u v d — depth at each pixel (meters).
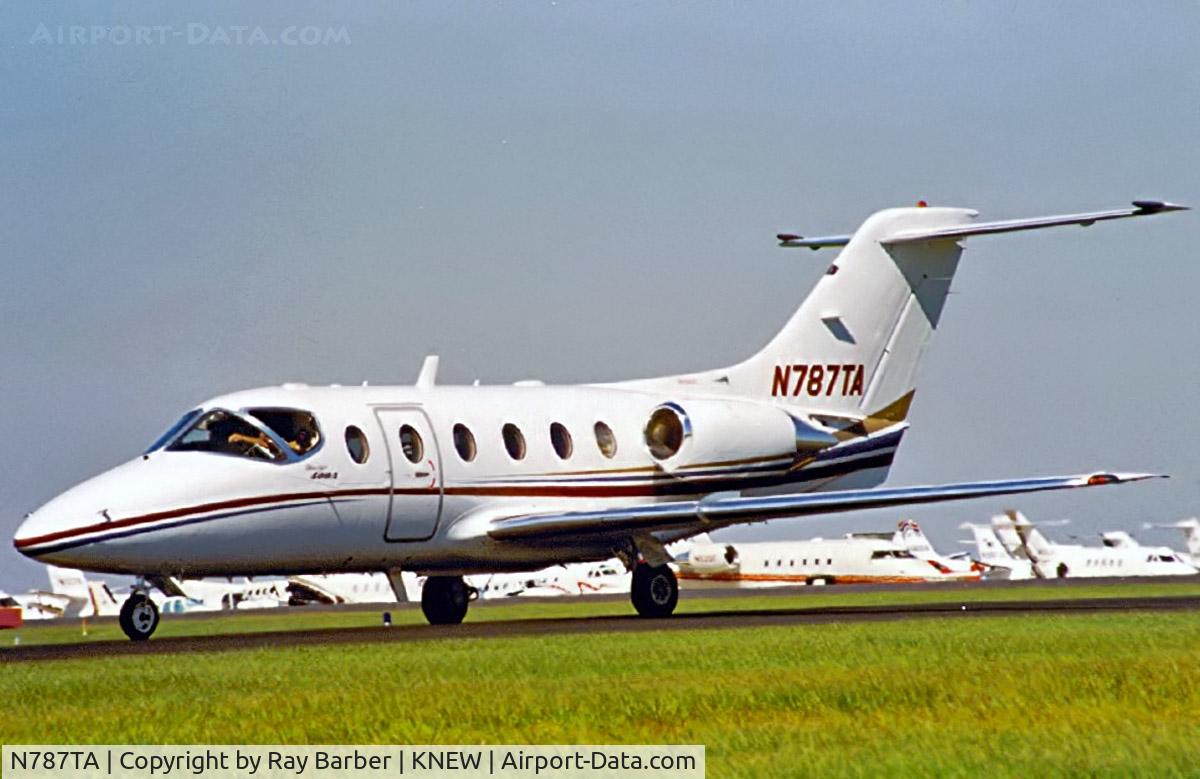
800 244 132.75
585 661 66.06
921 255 128.25
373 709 51.44
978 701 51.00
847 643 72.19
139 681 62.00
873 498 107.25
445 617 119.00
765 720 48.19
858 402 127.19
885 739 43.91
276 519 100.81
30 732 48.34
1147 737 43.34
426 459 108.25
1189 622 83.81
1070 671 57.41
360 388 109.19
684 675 59.81
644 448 120.00
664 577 114.38
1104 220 113.69
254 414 102.19
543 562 115.00
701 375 125.25
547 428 115.94
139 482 96.69
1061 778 38.03
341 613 175.00
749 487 122.50
